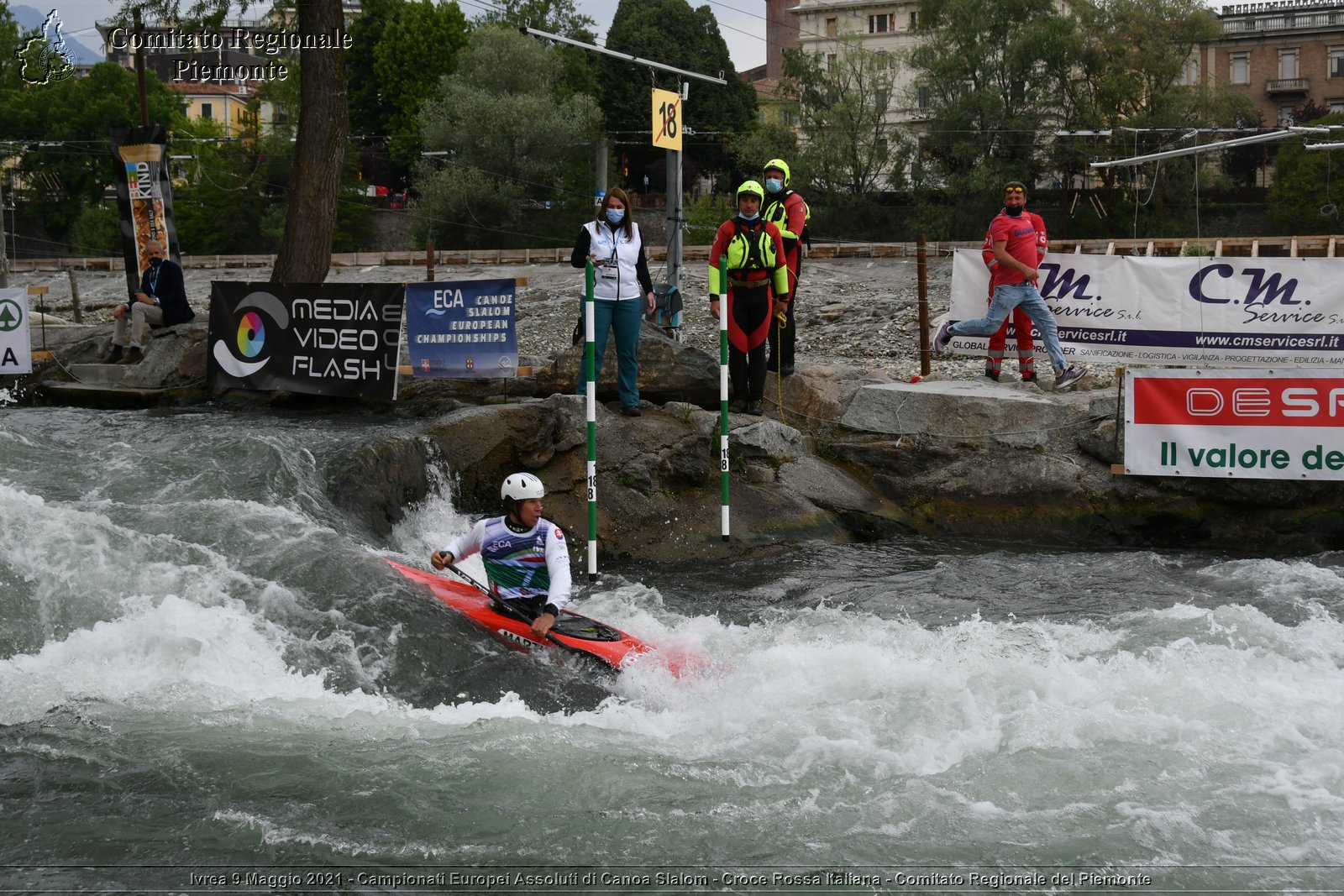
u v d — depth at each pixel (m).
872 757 6.35
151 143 16.94
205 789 5.92
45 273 47.91
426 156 58.59
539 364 13.11
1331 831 5.53
